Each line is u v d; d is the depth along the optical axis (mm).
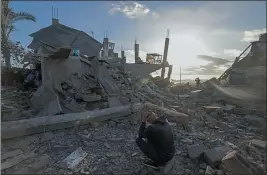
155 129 3768
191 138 5379
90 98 6504
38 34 10562
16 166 3688
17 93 7852
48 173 3611
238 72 12023
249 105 10367
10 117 5234
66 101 6250
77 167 3824
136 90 10250
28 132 4492
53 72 6984
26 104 6812
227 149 4625
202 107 9438
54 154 4176
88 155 4215
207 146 5016
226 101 11008
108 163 4051
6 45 10703
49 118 4988
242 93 10758
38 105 6227
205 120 7348
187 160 4402
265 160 4504
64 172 3658
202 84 14875
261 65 11812
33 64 9914
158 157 3797
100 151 4414
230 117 8102
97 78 7859
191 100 11664
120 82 10055
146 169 3975
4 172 3521
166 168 3947
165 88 16531
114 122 5793
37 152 4160
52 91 6367
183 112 7453
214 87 12219
